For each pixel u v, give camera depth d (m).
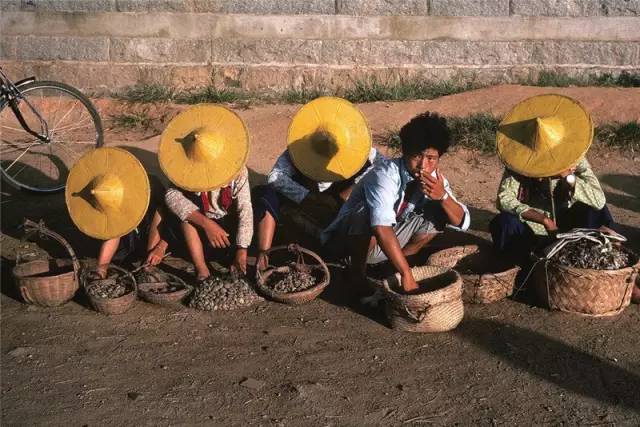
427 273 4.26
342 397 3.54
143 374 3.77
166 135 4.54
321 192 4.86
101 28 9.18
